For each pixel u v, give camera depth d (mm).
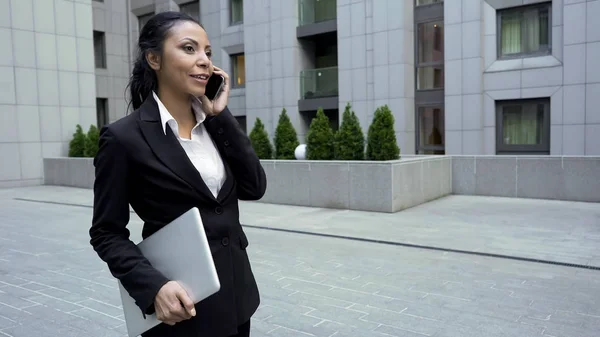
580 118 15102
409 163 10828
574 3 14977
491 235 7961
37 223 10023
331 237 8266
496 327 4312
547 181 11539
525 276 5836
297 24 21203
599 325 4324
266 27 21922
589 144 15000
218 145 1885
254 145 13539
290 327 4402
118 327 4523
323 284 5672
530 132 16328
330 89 20297
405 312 4727
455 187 12898
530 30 16203
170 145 1709
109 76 27812
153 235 1650
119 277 1597
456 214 9953
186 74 1692
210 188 1781
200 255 1539
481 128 16844
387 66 18281
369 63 18781
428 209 10617
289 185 11711
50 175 17406
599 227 8445
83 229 9375
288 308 4891
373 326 4395
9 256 7281
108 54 27734
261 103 22359
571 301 4949
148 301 1529
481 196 12445
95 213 1686
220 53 24953
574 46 15062
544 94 15695
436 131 18188
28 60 17172
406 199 10750
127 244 1657
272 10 21625
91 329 4473
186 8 26656
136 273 1561
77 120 18625
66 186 16812
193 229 1557
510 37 16594
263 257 6965
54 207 12227
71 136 18422
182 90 1717
